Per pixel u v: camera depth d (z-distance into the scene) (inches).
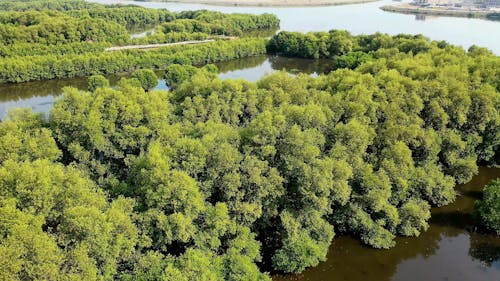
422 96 3865.7
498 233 3186.5
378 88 3880.4
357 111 3403.1
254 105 3747.5
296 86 3922.2
